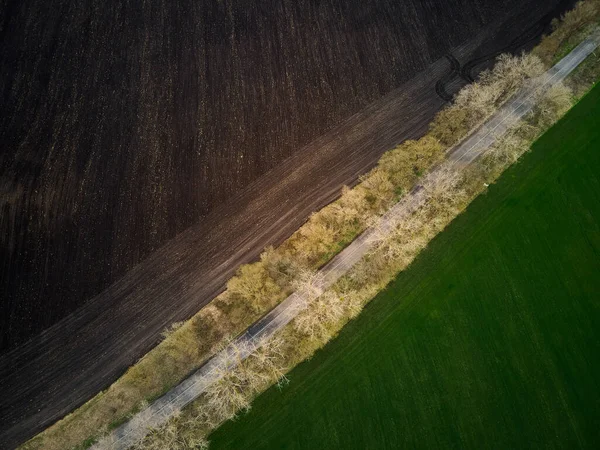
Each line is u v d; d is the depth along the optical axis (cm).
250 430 3359
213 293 3719
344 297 3644
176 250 3816
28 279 3694
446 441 3300
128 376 3512
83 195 3903
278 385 3441
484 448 3281
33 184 3912
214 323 3625
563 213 3844
